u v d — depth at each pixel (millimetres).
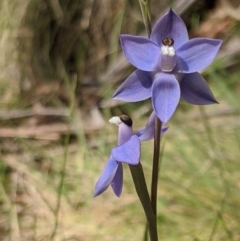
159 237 369
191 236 362
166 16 184
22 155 505
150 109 552
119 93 184
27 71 605
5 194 441
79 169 465
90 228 396
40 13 610
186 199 392
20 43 609
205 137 460
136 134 206
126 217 402
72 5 616
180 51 183
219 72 568
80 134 498
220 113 496
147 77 185
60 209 425
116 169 197
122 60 610
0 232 413
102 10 618
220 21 640
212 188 396
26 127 545
